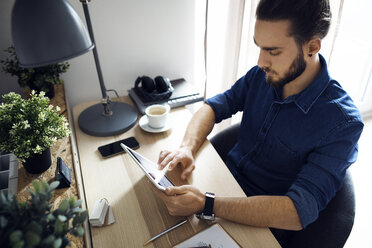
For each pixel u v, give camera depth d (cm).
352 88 223
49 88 112
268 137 95
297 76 77
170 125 109
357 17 183
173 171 88
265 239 68
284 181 95
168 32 139
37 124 72
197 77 166
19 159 71
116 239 67
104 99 109
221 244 66
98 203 73
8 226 41
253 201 73
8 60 116
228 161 112
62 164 79
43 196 44
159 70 149
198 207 72
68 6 65
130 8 126
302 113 85
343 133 75
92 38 92
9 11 109
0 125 69
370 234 143
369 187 168
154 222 72
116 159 93
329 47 136
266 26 68
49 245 39
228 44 153
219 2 143
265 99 99
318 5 65
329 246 74
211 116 109
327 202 74
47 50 63
